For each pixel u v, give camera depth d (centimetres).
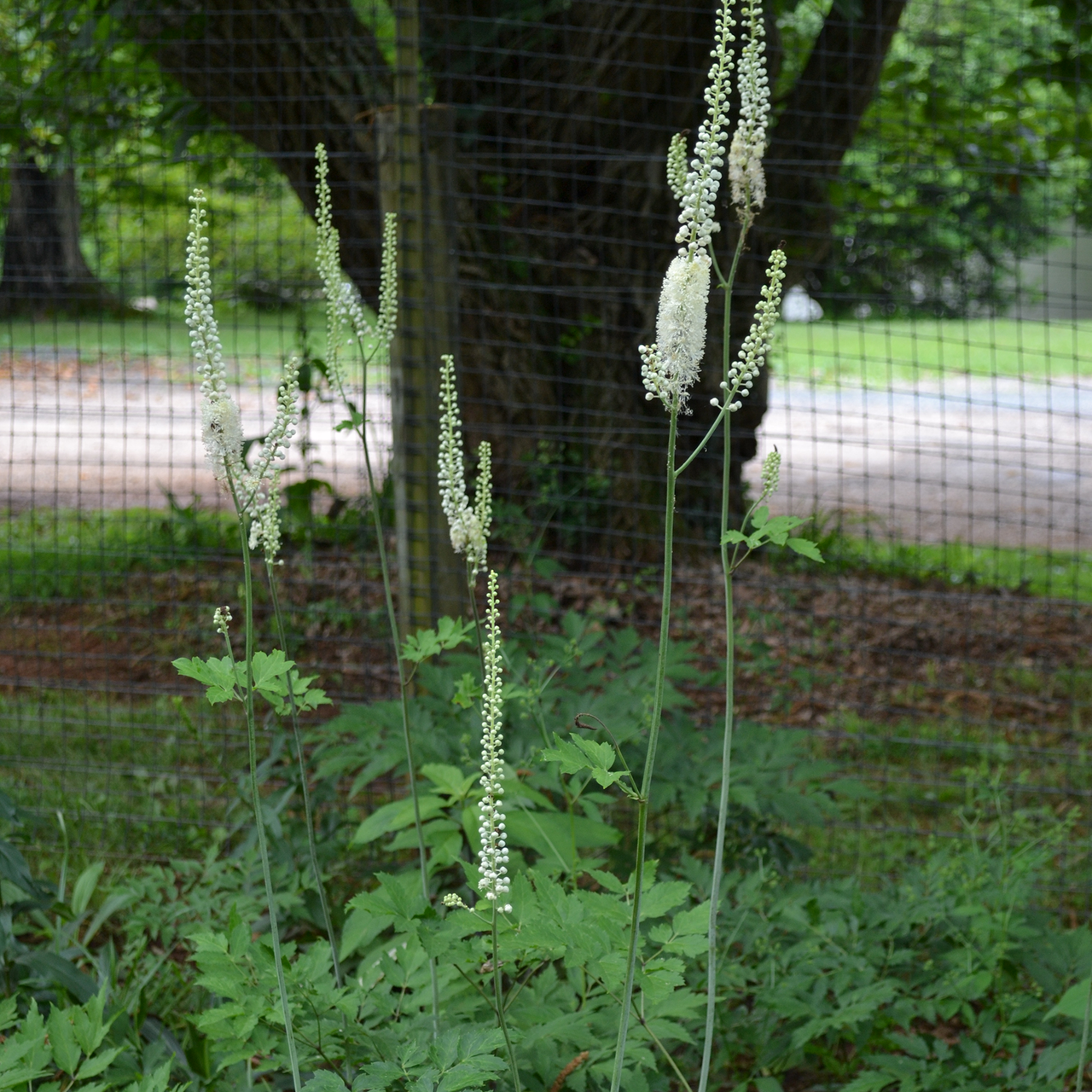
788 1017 271
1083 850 430
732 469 781
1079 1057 236
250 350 1316
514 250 724
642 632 622
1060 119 734
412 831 287
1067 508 1070
